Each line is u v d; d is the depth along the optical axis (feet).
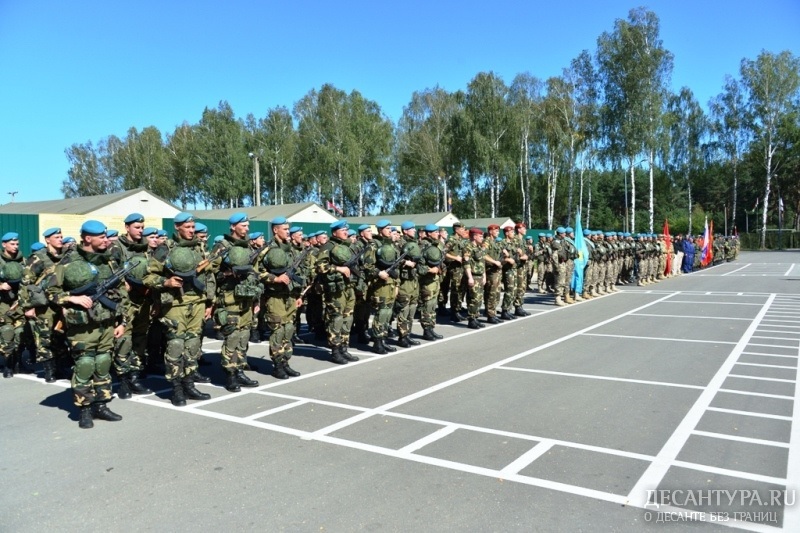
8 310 25.89
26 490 13.55
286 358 24.58
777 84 159.43
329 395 21.58
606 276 60.54
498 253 39.52
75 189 221.87
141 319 22.99
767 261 121.70
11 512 12.42
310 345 32.55
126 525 11.75
